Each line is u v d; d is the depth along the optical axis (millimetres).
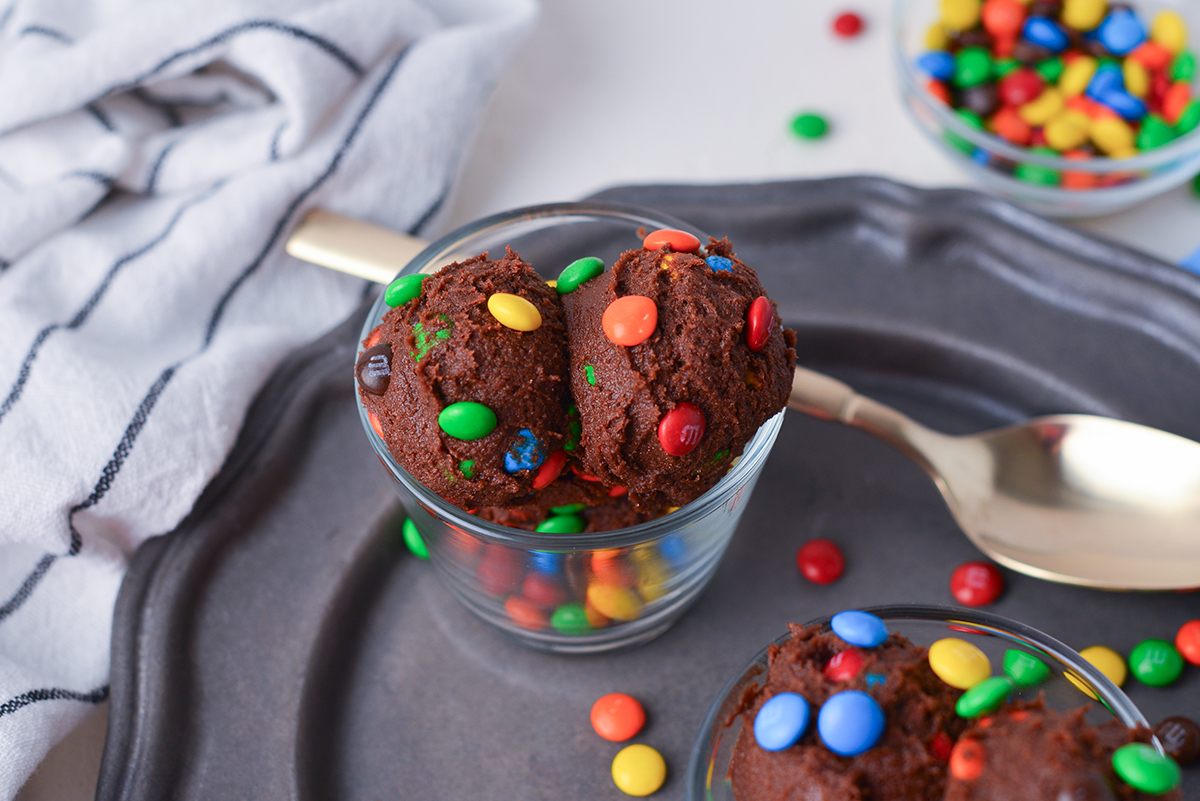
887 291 370
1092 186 388
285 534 346
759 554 348
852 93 425
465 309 295
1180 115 396
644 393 289
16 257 364
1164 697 323
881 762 277
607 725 322
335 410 362
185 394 342
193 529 342
